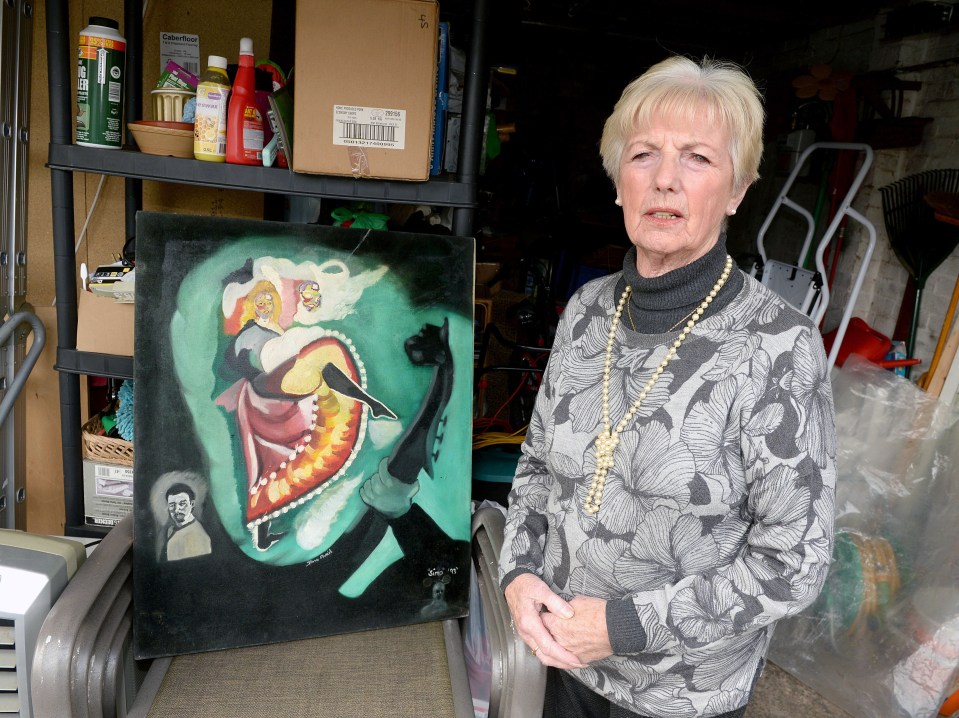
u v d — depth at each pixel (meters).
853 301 2.60
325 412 1.50
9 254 2.03
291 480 1.47
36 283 2.18
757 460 0.95
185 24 2.18
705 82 1.00
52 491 2.30
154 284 1.39
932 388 2.34
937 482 2.00
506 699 1.32
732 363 0.97
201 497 1.41
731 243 5.00
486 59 1.67
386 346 1.54
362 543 1.51
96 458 1.94
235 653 1.46
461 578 1.58
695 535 1.01
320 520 1.49
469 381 1.60
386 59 1.57
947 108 2.92
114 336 1.83
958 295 2.28
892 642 2.02
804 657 2.17
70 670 1.19
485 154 2.45
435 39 1.58
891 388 2.14
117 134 1.71
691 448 0.97
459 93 2.01
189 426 1.41
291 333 1.48
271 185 1.68
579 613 1.04
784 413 0.93
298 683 1.41
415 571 1.55
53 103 1.66
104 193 2.21
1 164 1.97
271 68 1.80
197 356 1.42
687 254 1.03
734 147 0.99
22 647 1.23
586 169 6.68
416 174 1.66
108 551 1.38
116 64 1.67
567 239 4.94
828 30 4.13
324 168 1.62
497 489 2.08
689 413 0.98
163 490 1.39
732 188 1.04
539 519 1.26
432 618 1.56
